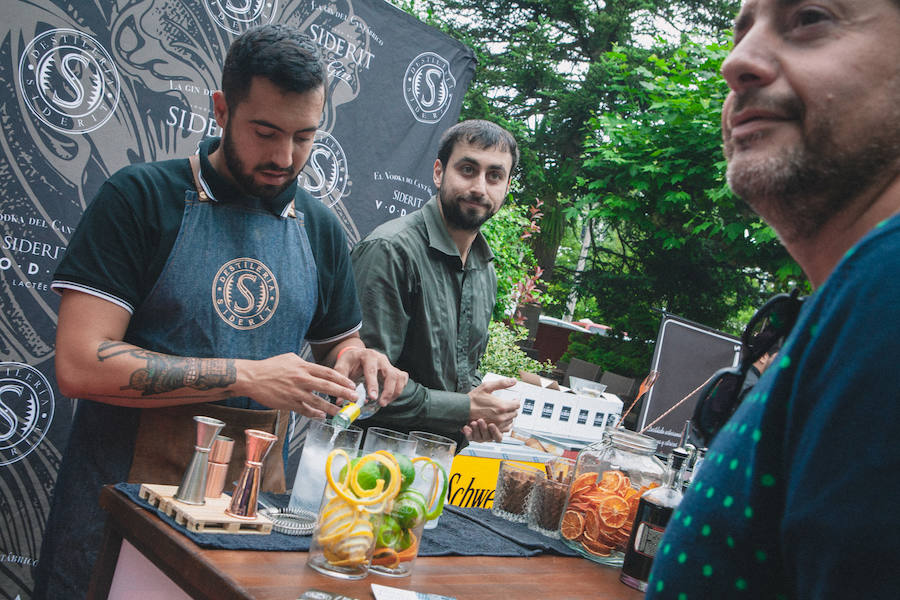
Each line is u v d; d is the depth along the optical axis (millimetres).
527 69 14250
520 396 3307
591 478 1629
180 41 2883
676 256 9211
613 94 13055
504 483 1808
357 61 3377
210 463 1309
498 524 1688
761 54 657
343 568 1136
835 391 488
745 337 1001
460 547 1433
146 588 1211
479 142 2369
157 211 1677
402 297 2270
